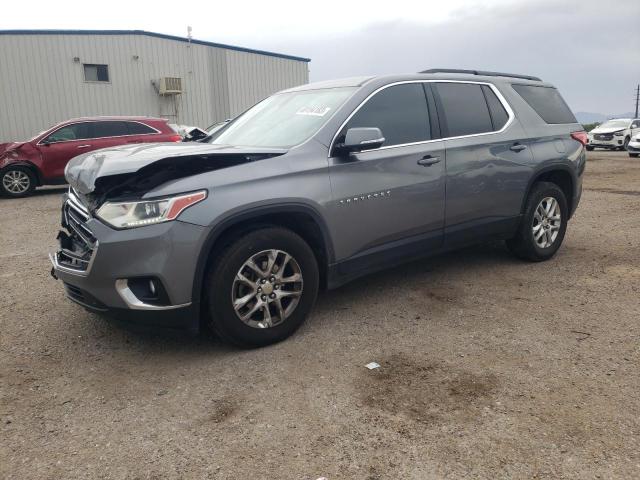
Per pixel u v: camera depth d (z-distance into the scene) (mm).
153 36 24828
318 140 3836
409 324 4008
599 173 14625
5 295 4875
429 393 3029
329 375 3264
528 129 5238
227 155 3430
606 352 3473
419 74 4625
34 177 12070
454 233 4664
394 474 2371
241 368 3375
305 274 3713
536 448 2518
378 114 4195
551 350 3523
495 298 4520
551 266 5398
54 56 22812
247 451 2561
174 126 16453
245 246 3410
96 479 2391
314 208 3680
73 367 3455
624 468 2359
